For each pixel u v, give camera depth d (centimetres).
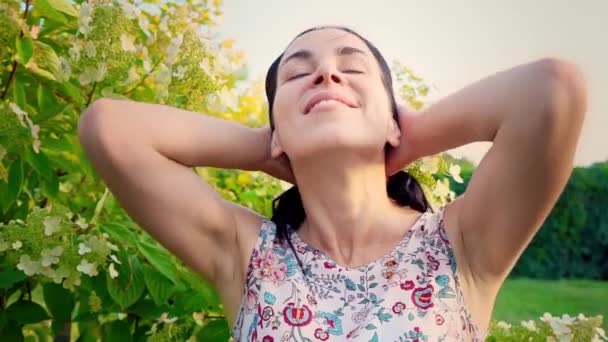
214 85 180
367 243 128
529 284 792
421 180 177
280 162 145
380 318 113
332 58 133
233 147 142
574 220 795
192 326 190
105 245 151
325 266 125
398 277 119
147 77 180
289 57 137
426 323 113
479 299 121
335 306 119
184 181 132
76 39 159
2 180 160
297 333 116
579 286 773
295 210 141
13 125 148
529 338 176
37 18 172
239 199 243
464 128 125
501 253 117
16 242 148
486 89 118
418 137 134
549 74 106
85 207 195
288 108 129
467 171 534
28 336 217
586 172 795
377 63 137
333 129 121
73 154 183
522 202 110
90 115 131
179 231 131
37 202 190
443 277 119
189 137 137
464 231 121
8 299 178
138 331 180
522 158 108
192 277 172
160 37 177
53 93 173
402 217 131
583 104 105
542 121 105
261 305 121
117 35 158
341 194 127
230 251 134
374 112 127
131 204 131
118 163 128
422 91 196
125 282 160
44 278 156
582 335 170
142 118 133
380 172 130
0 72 170
